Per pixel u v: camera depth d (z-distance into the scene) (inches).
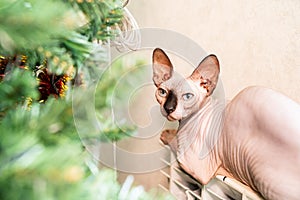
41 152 5.9
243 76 32.3
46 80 11.1
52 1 6.9
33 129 7.3
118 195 7.3
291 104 25.0
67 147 6.5
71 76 11.3
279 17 27.9
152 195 8.0
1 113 8.0
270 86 29.6
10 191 5.4
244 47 31.7
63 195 5.5
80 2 9.4
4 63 9.1
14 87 8.0
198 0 36.2
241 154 28.0
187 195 36.2
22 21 6.1
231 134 29.1
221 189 31.8
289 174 24.3
